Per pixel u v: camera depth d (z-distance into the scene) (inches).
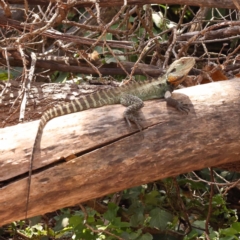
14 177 73.2
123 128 75.4
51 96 89.6
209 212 88.3
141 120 76.1
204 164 77.4
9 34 106.4
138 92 80.5
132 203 91.6
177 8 127.3
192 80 90.5
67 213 90.4
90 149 74.4
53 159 73.6
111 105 78.5
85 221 83.6
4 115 88.0
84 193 74.6
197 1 86.7
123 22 94.6
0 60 96.4
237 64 95.3
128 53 95.7
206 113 77.2
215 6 86.8
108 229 85.5
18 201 73.2
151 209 91.1
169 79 81.0
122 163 74.6
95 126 75.2
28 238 92.0
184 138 76.1
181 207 91.9
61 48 96.0
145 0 88.5
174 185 92.1
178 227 93.4
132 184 76.0
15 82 90.6
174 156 75.8
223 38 99.3
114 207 86.7
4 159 73.2
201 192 103.4
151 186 96.7
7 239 94.3
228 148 77.3
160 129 75.9
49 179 73.4
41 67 96.0
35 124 76.1
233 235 83.7
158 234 90.1
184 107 77.0
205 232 86.4
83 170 73.9
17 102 88.2
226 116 77.4
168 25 110.9
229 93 78.7
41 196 73.5
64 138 74.4
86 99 78.5
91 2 87.5
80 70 96.0
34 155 73.5
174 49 96.2
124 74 97.5
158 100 78.7
